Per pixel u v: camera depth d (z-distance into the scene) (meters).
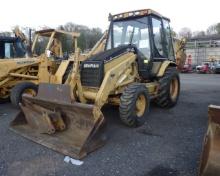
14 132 4.81
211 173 2.84
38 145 4.23
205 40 30.75
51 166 3.55
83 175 3.32
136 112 5.14
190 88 11.16
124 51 5.46
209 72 22.97
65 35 8.33
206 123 5.49
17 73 7.25
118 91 5.18
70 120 4.46
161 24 6.65
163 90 6.43
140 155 3.88
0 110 6.77
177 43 11.54
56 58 8.16
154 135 4.73
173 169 3.46
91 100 4.99
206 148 3.04
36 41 8.45
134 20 6.30
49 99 4.49
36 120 4.70
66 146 4.01
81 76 5.17
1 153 3.96
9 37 8.42
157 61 6.41
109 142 4.36
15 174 3.36
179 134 4.79
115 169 3.46
